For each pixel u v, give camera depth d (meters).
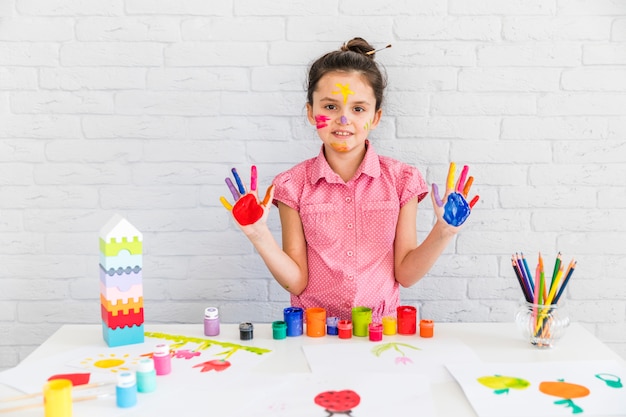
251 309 1.74
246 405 0.92
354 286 1.44
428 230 1.71
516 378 1.01
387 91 1.66
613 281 1.73
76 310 1.72
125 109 1.66
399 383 0.99
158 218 1.70
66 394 0.87
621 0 1.63
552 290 1.17
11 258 1.69
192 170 1.68
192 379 1.02
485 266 1.72
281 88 1.66
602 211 1.70
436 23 1.64
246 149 1.68
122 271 1.16
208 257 1.72
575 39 1.65
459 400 0.95
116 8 1.62
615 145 1.68
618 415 0.89
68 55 1.63
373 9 1.63
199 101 1.66
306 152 1.68
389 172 1.49
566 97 1.67
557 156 1.68
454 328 1.27
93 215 1.69
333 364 1.07
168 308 1.73
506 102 1.67
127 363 1.08
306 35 1.64
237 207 1.26
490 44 1.65
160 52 1.64
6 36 1.62
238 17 1.63
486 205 1.70
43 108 1.65
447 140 1.68
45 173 1.67
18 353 1.72
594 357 1.11
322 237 1.46
